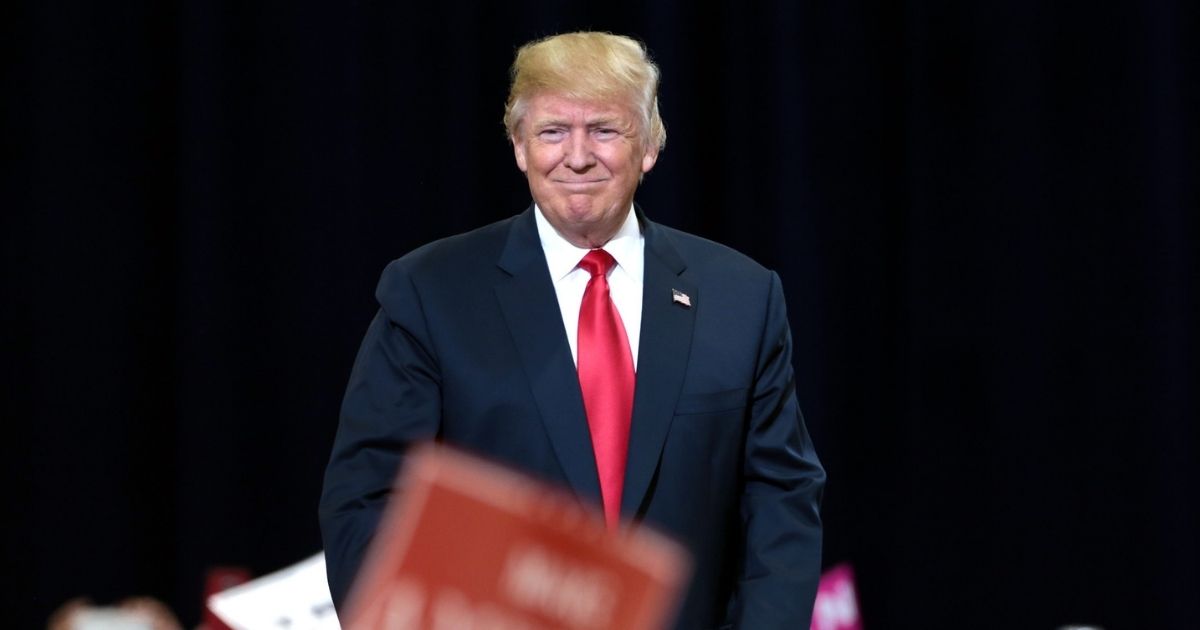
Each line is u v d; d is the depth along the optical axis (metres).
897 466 11.66
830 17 11.48
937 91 11.42
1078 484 11.60
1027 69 11.44
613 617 1.95
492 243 6.69
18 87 10.73
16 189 10.73
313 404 10.91
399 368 6.35
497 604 1.96
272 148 10.84
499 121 11.14
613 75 6.16
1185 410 11.66
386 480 6.20
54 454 10.73
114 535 10.81
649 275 6.60
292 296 10.88
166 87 10.93
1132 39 11.44
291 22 10.82
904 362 11.60
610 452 6.23
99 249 10.76
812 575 6.35
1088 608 11.62
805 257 11.33
